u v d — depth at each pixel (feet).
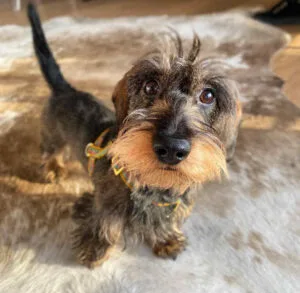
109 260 0.97
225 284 0.92
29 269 0.94
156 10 2.57
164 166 0.67
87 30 2.18
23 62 1.83
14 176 1.20
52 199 1.13
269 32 2.12
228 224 1.07
